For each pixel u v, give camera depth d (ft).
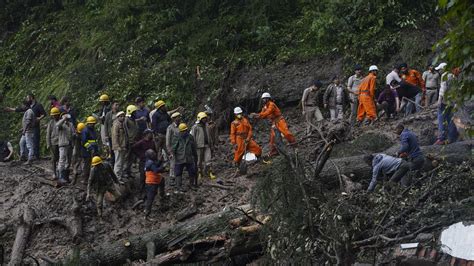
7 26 142.82
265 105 89.81
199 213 80.79
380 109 96.12
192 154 84.07
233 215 70.90
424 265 58.95
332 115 97.55
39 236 80.94
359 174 77.46
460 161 73.82
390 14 112.06
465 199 61.36
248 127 88.02
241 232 67.15
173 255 69.46
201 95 112.98
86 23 133.39
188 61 117.91
